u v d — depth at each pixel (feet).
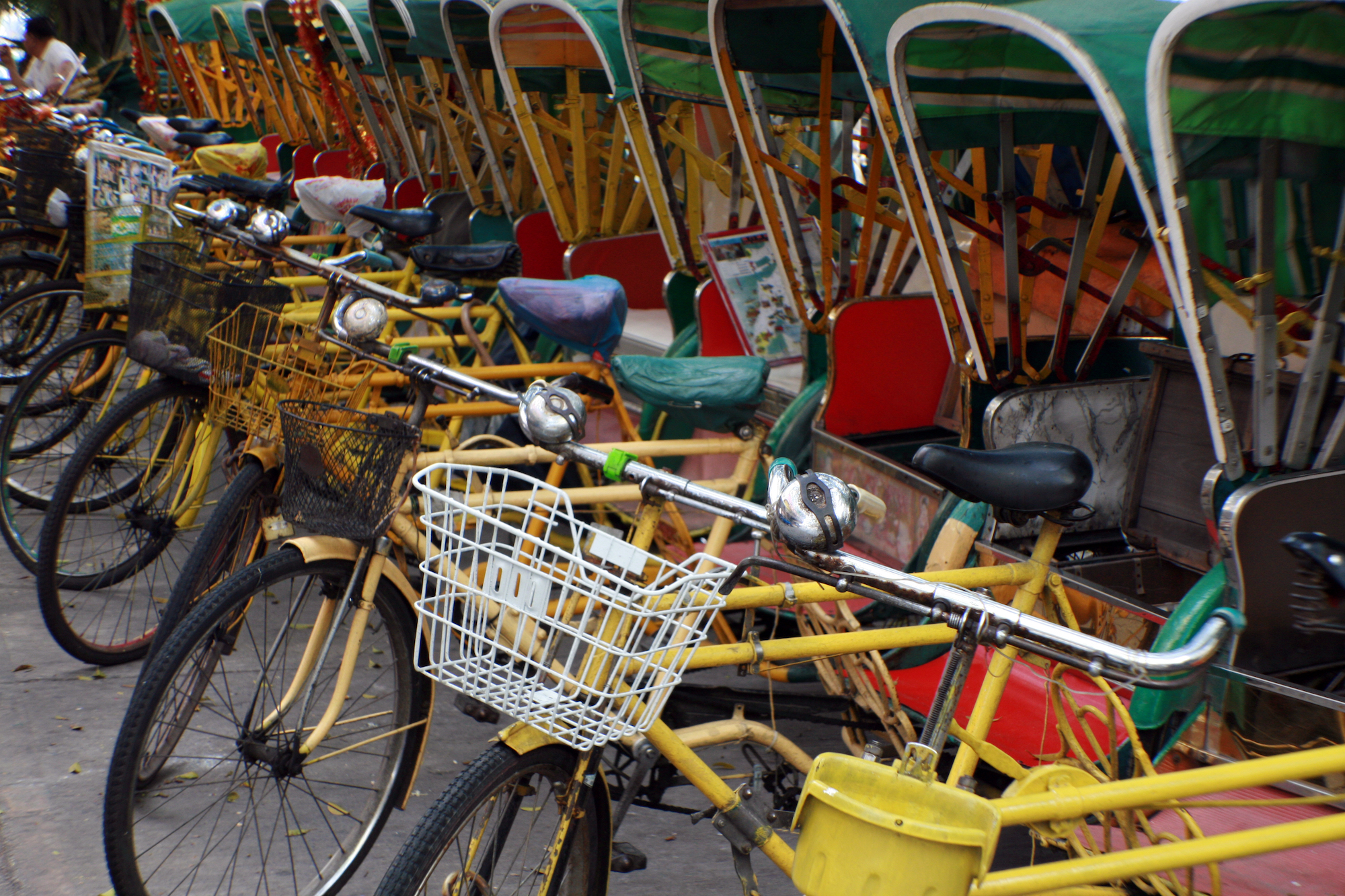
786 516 4.98
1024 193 12.14
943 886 4.42
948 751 8.46
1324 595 4.83
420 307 10.14
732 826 6.43
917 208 8.98
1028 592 6.79
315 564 7.63
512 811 6.30
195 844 8.68
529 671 6.88
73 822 8.89
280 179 26.76
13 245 16.85
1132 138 6.36
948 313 9.40
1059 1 7.42
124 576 12.28
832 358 11.46
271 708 8.43
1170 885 6.44
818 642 6.84
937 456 6.01
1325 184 6.92
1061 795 5.00
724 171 14.75
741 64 10.54
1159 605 8.48
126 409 11.08
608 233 16.69
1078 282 9.59
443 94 17.87
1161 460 9.11
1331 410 7.50
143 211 12.87
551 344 14.01
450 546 5.68
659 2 11.57
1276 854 6.84
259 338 10.24
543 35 14.40
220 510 9.21
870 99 8.57
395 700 8.39
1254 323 6.98
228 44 26.91
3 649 11.62
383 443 7.26
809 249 13.67
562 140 17.95
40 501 13.84
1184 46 5.89
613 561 5.76
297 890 8.14
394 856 8.89
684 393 9.44
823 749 10.73
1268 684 6.72
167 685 7.27
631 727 5.71
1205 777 5.09
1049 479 6.02
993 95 8.57
